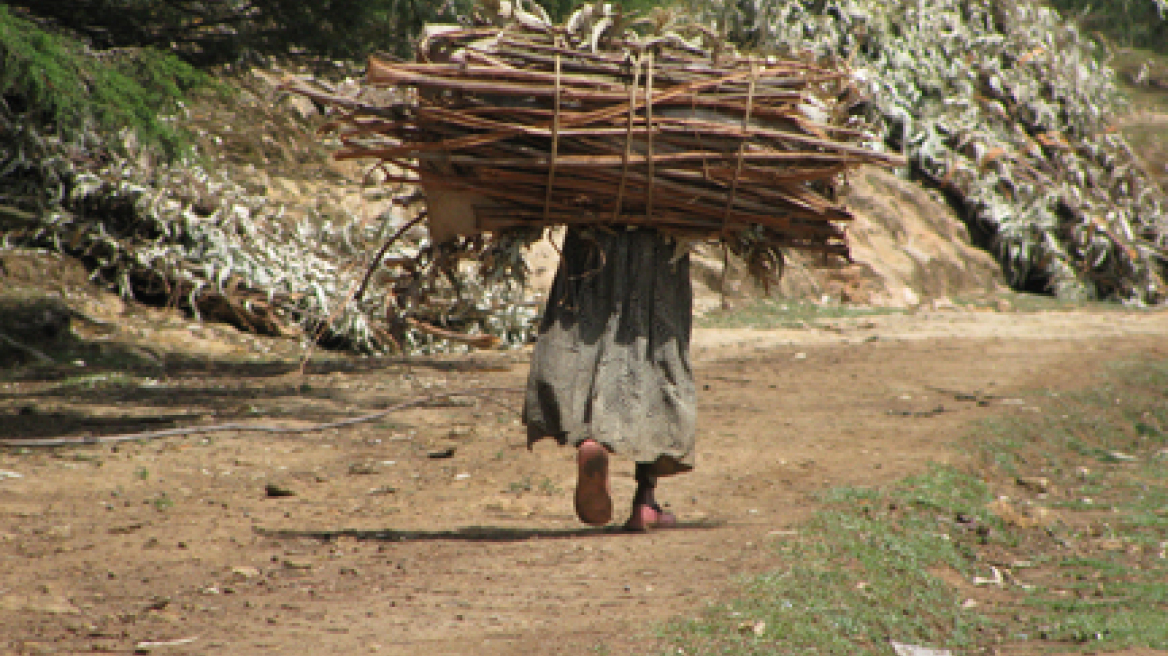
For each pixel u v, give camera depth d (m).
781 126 12.42
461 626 9.72
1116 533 15.41
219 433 21.36
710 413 23.91
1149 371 30.05
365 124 12.40
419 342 37.94
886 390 27.28
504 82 12.01
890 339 39.16
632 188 12.15
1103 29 92.06
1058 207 67.94
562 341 12.63
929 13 74.06
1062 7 91.44
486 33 12.49
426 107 12.02
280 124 52.53
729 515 14.85
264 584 11.32
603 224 12.59
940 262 59.53
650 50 12.45
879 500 15.32
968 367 31.19
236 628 9.68
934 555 13.11
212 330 36.81
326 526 14.33
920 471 17.56
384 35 32.47
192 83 36.25
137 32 36.03
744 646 9.16
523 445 20.14
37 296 32.72
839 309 50.28
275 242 40.97
